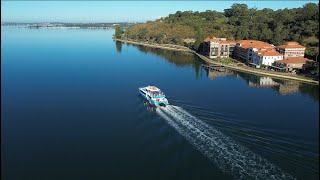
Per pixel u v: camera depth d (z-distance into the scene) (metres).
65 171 79.88
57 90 156.38
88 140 96.62
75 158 86.12
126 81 178.50
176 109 119.88
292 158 80.38
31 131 103.88
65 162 84.12
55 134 101.56
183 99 136.00
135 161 83.62
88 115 118.69
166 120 108.19
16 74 193.38
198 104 127.50
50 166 82.25
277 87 172.38
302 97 149.25
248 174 74.88
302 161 78.88
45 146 93.31
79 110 124.94
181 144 90.19
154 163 82.31
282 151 83.81
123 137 97.81
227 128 99.50
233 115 112.69
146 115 115.62
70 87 162.88
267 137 92.06
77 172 79.38
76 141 96.12
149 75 198.00
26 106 130.38
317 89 169.25
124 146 91.94
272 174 74.38
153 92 135.12
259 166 77.69
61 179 76.62
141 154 86.94
